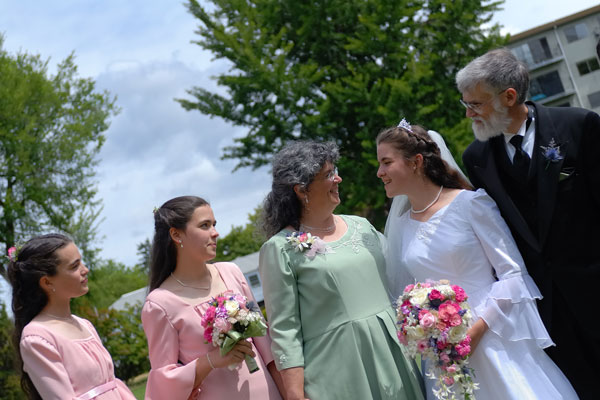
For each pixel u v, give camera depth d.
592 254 3.42
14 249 3.49
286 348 3.30
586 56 42.62
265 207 3.61
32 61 22.31
